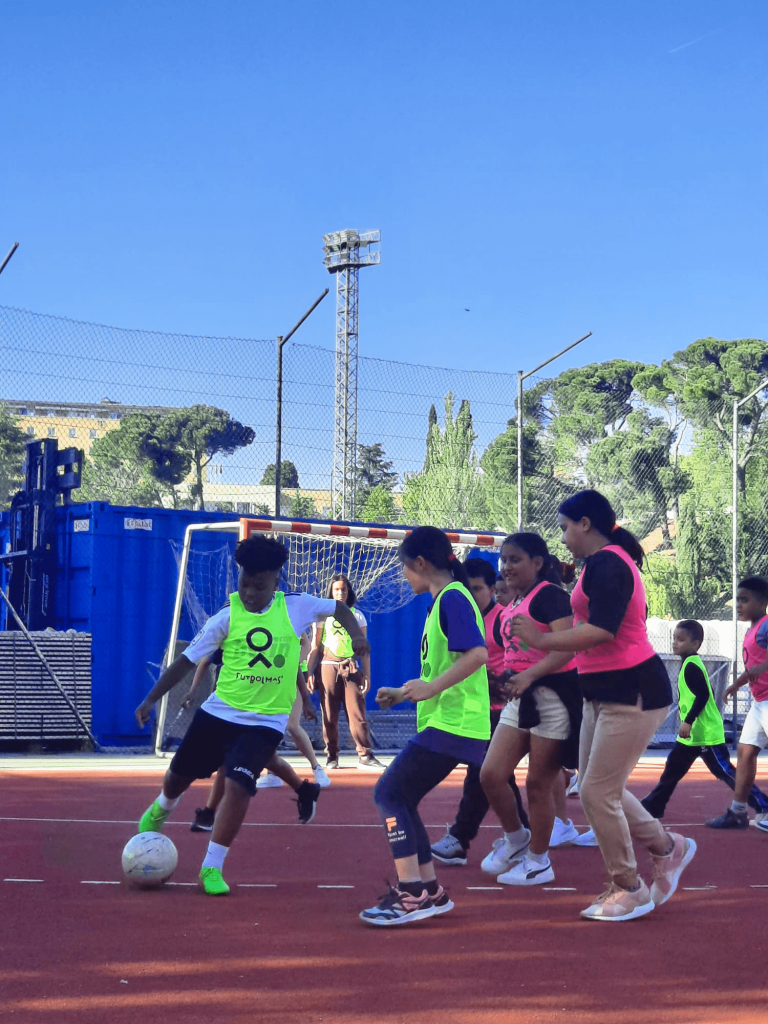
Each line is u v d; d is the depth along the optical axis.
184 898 5.44
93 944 4.46
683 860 5.48
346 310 45.22
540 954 4.45
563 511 5.30
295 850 7.05
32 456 16.23
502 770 6.04
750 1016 3.66
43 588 15.44
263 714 5.73
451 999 3.81
